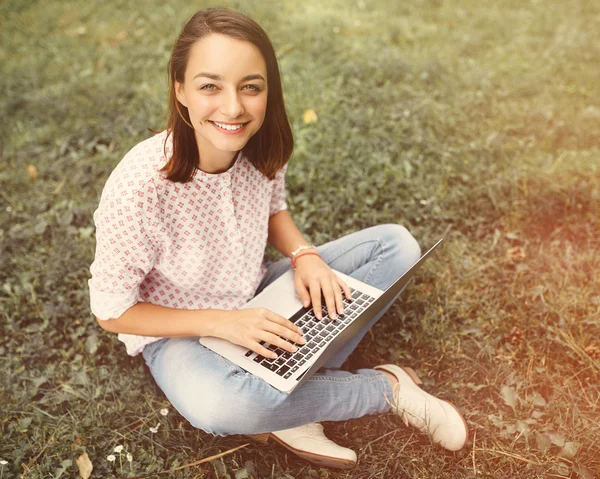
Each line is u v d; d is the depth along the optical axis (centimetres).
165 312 193
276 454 217
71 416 231
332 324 200
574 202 307
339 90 399
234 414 183
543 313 258
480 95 381
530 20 470
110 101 403
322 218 311
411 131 359
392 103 385
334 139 355
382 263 225
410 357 247
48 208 337
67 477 211
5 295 291
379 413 224
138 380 243
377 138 351
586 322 250
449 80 398
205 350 194
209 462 215
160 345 205
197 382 187
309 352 190
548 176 320
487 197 317
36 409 231
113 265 179
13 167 361
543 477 202
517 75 406
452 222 309
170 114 173
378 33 477
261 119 173
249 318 188
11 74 450
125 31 498
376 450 218
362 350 253
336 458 206
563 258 282
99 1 548
